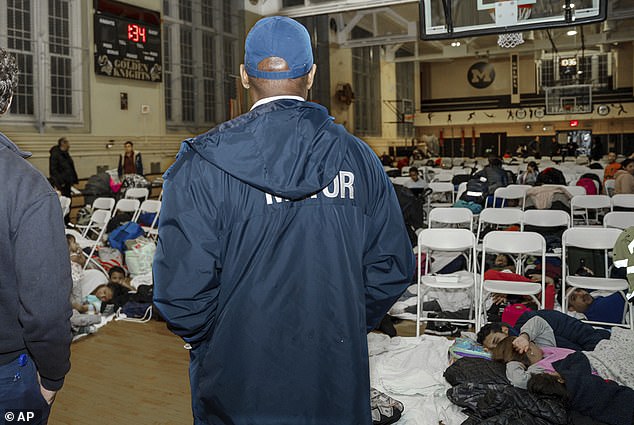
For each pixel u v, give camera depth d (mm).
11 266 1306
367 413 1330
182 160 1318
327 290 1313
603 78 27234
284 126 1313
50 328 1301
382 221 1432
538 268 5379
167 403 3438
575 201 6824
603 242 4641
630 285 3688
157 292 1284
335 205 1346
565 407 2719
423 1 7934
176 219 1254
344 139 1384
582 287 4375
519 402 2719
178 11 13398
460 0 7785
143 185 10836
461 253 5793
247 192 1290
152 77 12344
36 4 9992
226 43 15219
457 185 10945
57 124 10438
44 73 10133
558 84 26891
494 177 9305
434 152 29281
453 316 4809
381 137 25047
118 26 11461
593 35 21641
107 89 11422
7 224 1277
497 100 30203
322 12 14523
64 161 9672
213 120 14820
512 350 3146
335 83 19875
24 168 1325
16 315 1348
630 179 7785
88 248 6516
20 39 9836
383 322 4672
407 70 29047
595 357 2992
